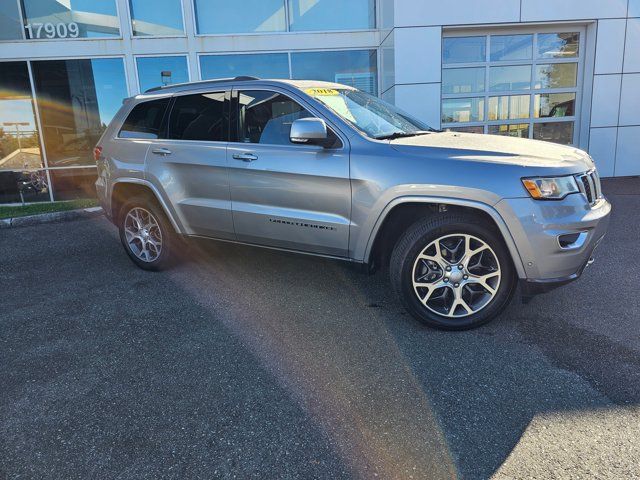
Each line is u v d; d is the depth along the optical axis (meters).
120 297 4.31
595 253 5.13
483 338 3.31
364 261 3.62
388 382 2.83
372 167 3.45
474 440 2.33
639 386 2.70
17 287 4.71
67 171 10.41
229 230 4.24
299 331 3.52
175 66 10.09
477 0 9.21
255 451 2.29
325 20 10.31
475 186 3.15
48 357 3.24
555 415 2.48
